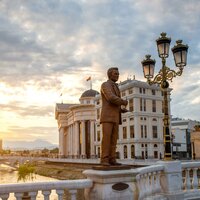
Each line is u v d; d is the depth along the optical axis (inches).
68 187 274.7
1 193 245.0
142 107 2842.0
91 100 4276.6
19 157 5280.5
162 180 419.2
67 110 5206.7
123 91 2984.7
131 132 2844.5
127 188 295.6
